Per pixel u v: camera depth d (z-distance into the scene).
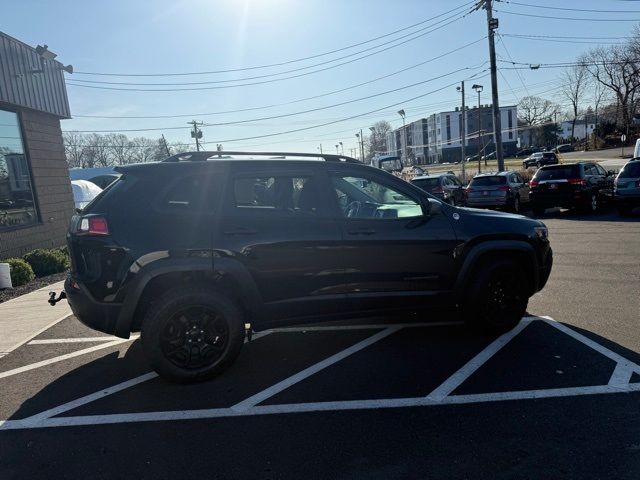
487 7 23.83
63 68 13.27
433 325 5.61
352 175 4.77
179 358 4.17
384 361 4.60
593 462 2.92
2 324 6.40
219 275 4.29
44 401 4.04
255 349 5.08
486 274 5.02
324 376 4.32
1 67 10.55
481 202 18.16
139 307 4.26
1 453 3.26
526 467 2.90
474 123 106.38
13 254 10.94
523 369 4.26
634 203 14.36
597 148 74.12
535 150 86.12
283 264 4.37
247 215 4.34
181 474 2.96
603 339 4.88
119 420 3.66
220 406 3.83
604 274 7.65
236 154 4.69
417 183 19.25
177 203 4.26
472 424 3.40
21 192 11.61
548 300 6.39
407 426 3.42
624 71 72.56
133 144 74.31
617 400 3.64
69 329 6.09
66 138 70.69
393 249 4.68
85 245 4.13
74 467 3.07
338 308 4.61
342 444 3.22
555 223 14.43
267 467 3.00
